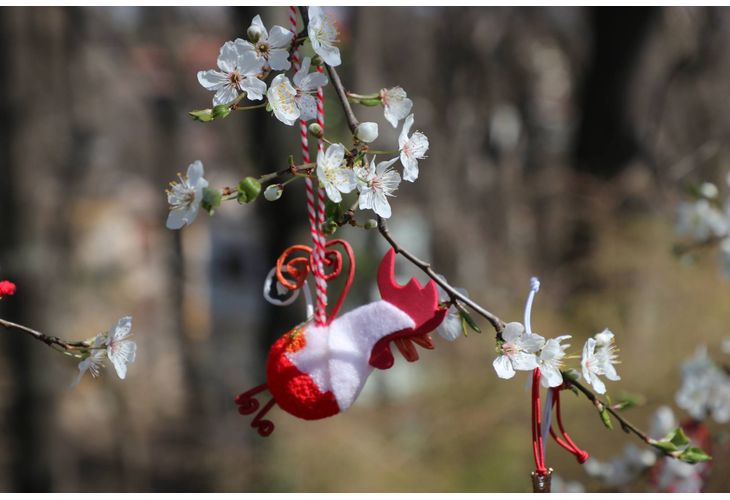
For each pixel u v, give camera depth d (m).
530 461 4.53
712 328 4.51
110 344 1.59
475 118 8.61
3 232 5.14
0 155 5.14
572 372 1.50
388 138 6.04
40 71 5.28
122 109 11.61
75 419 7.47
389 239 1.45
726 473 3.08
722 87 6.29
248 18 4.91
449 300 1.48
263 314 5.54
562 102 9.30
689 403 2.55
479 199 8.33
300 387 1.43
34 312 5.22
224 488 5.28
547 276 5.69
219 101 1.33
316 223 1.55
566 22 8.52
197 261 12.17
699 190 2.80
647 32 5.67
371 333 1.44
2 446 5.31
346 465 4.74
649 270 4.93
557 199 6.13
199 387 8.09
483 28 8.43
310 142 3.46
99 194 12.57
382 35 7.75
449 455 4.74
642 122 5.66
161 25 10.64
